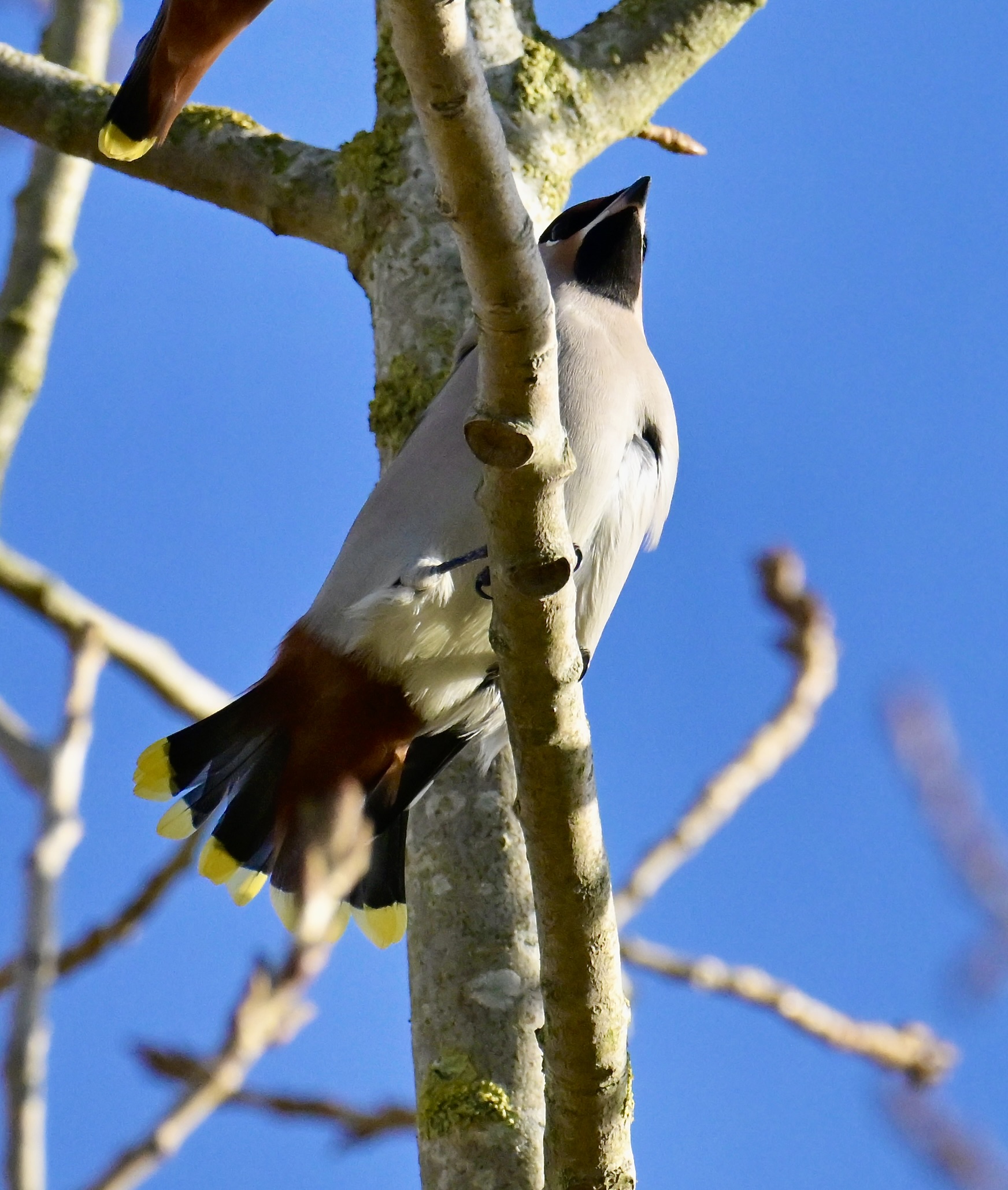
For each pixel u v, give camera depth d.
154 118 9.52
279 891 10.17
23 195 13.20
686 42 12.71
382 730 10.27
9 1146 5.72
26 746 7.31
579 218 12.23
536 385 6.92
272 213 12.14
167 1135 6.20
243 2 8.85
